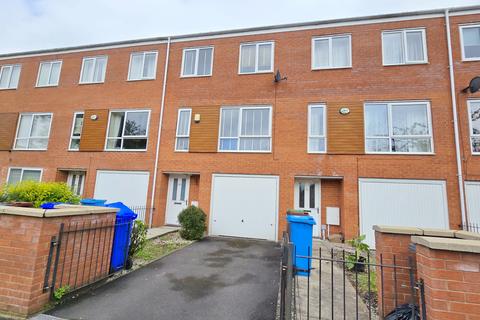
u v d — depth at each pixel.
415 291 3.03
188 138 10.40
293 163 9.12
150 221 10.03
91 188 10.87
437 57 8.64
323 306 3.67
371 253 7.26
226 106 10.17
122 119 11.25
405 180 8.21
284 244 3.15
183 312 3.41
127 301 3.69
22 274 3.18
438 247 2.17
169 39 11.25
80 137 11.41
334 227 8.91
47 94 12.27
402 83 8.77
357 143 8.72
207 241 8.25
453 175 7.89
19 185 6.97
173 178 10.72
